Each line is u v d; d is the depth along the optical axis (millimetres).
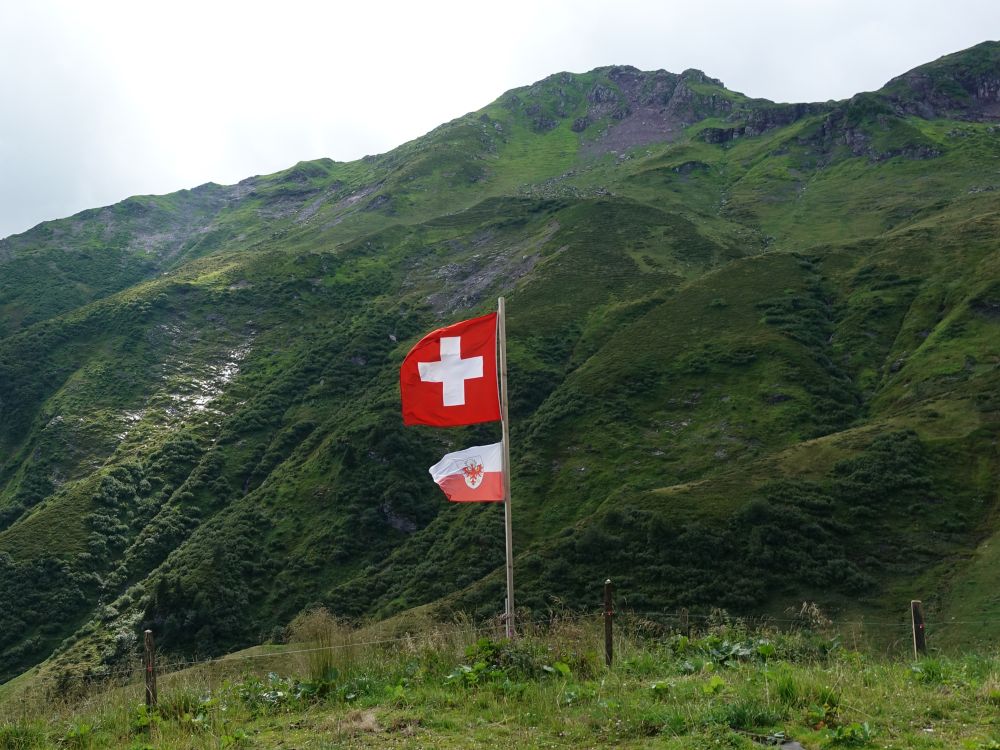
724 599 42438
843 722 8031
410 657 11648
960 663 10609
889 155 190000
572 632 11852
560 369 95688
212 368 129875
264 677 12219
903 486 50188
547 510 64812
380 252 168750
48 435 111438
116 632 66750
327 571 70062
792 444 66312
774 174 198125
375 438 84188
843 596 42094
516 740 8203
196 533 82625
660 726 8289
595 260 130750
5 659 69375
